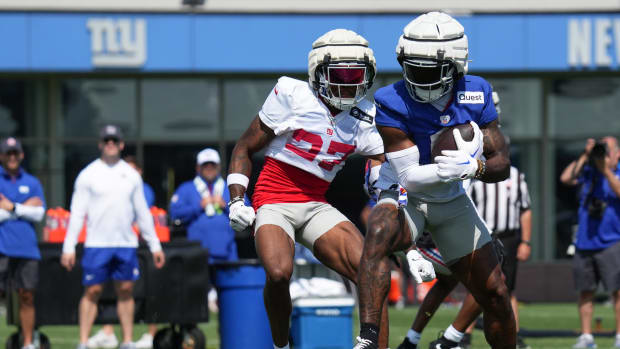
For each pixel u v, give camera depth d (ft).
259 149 69.15
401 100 60.95
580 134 196.65
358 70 65.21
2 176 100.27
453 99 60.75
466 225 63.36
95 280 97.09
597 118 196.75
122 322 98.17
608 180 109.40
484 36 190.19
